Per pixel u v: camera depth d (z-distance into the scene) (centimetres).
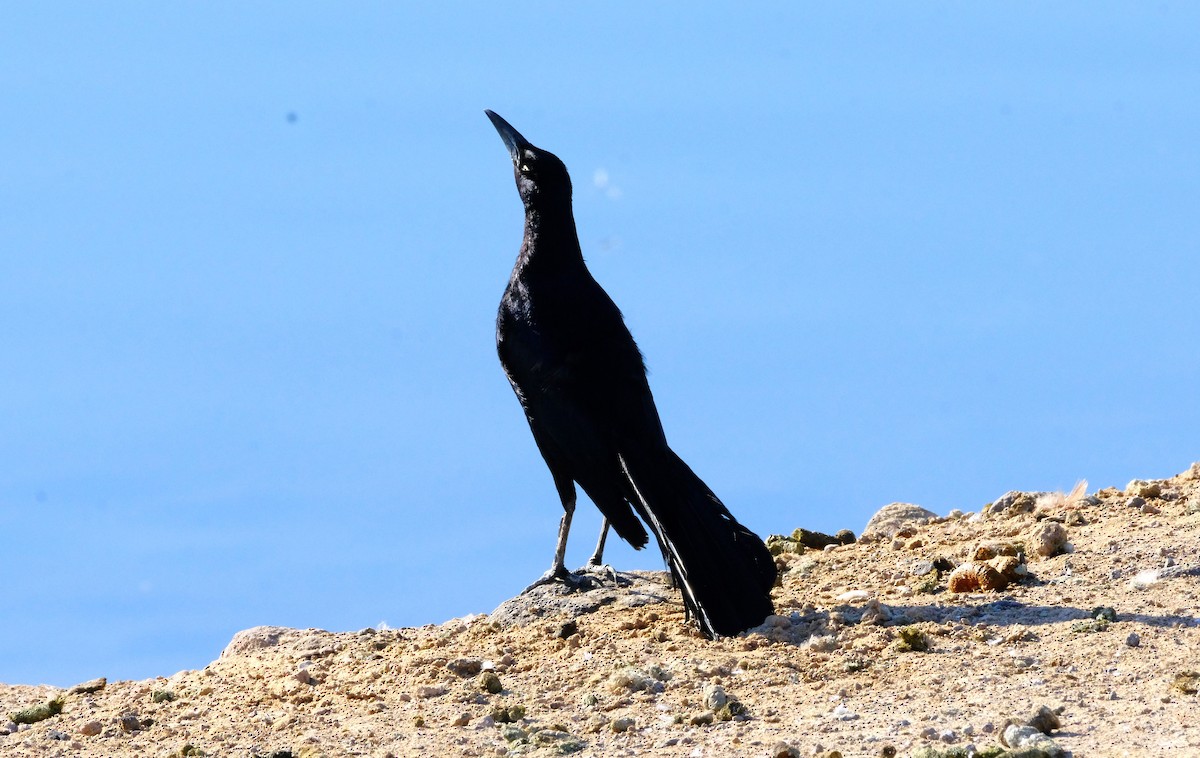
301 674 1273
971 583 1302
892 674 1097
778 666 1143
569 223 1420
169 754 1052
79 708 1250
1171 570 1255
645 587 1425
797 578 1434
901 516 1648
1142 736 891
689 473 1304
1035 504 1562
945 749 885
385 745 1030
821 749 934
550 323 1358
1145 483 1595
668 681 1129
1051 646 1116
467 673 1224
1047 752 866
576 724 1054
